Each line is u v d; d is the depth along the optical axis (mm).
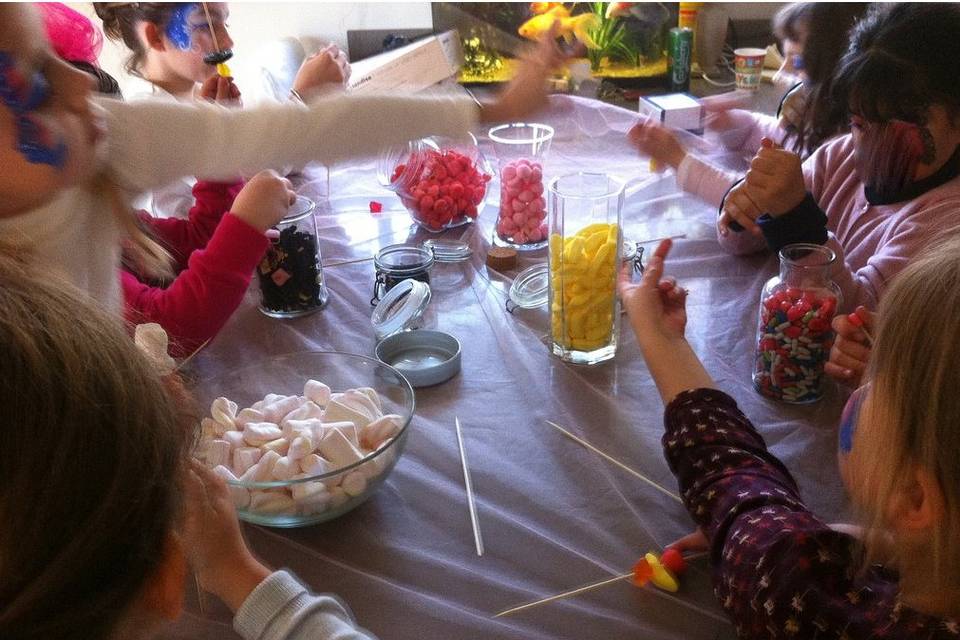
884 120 1174
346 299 1277
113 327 470
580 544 796
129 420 435
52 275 494
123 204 974
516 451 925
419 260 1261
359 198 1657
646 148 1591
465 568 768
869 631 576
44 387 405
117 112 949
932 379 522
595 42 2314
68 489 406
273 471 790
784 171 1150
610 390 1027
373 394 920
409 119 1099
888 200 1274
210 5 1679
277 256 1187
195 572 702
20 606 415
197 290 1106
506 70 2162
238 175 1073
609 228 1043
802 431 936
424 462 912
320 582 756
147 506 443
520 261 1367
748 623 645
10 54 754
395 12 2467
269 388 982
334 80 1531
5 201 798
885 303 586
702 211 1524
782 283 992
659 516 826
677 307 989
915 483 555
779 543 647
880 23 1182
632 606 723
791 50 1690
